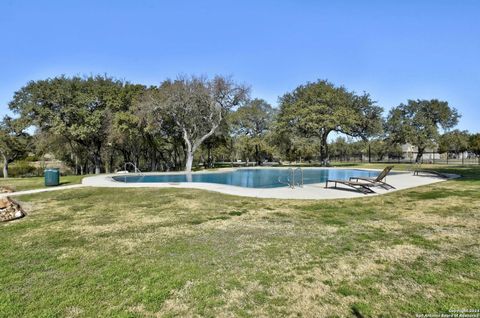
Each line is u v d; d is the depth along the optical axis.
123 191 10.66
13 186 12.87
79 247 4.50
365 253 4.12
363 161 48.72
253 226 5.69
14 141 29.20
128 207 7.76
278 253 4.17
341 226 5.62
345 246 4.43
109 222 6.12
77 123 24.88
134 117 23.77
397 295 2.93
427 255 4.00
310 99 33.72
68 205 8.14
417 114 39.31
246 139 37.62
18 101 25.02
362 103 33.16
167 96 23.66
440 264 3.68
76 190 11.03
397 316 2.56
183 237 4.98
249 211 7.14
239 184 16.16
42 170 33.62
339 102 32.31
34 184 13.80
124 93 26.48
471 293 2.93
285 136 35.84
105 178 16.81
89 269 3.63
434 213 6.62
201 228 5.57
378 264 3.72
